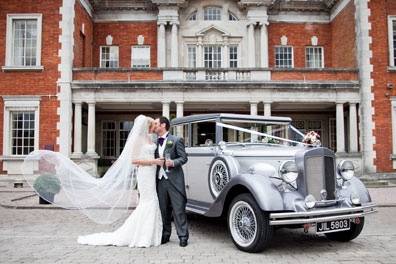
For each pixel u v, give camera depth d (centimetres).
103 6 2386
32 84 1908
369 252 586
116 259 538
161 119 642
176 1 2330
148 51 2420
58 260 533
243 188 605
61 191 691
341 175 634
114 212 735
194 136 777
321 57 2492
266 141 774
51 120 1889
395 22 2036
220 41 2442
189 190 767
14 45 1955
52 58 1917
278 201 550
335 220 578
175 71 1966
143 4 2398
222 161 660
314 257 555
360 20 2014
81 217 902
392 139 1970
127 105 2127
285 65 2478
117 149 2408
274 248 609
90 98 1925
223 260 536
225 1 2450
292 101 1977
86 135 2266
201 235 704
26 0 1933
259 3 2372
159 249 598
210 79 1962
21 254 566
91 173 1862
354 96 1997
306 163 584
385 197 1335
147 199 627
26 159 705
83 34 2184
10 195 1377
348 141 2164
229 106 2159
